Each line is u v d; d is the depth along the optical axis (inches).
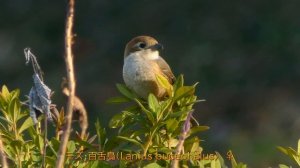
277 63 713.6
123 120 198.2
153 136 192.7
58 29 784.3
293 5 738.2
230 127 661.9
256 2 747.4
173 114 191.3
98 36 767.7
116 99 216.4
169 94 206.1
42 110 178.1
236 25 746.8
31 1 800.9
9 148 193.3
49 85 711.1
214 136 638.5
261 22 737.0
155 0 781.9
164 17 770.2
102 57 751.7
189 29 756.0
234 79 705.6
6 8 796.0
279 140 621.6
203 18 759.1
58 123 199.8
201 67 716.7
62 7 794.8
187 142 194.5
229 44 734.5
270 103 686.5
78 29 773.3
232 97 691.4
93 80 724.7
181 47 745.0
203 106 686.5
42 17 791.1
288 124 659.4
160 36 762.8
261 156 585.6
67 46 161.2
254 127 661.9
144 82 254.7
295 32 724.0
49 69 749.9
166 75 271.3
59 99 682.2
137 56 267.3
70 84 162.2
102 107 690.2
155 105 192.5
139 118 194.5
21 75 738.8
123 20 777.6
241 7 752.3
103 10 784.3
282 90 698.2
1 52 763.4
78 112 203.2
